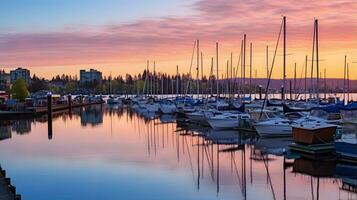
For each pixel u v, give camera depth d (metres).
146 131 53.34
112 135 49.16
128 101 152.75
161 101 96.56
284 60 54.16
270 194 21.41
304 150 31.67
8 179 19.97
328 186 22.97
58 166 29.11
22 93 124.44
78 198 20.78
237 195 21.27
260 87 85.19
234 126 50.03
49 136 48.69
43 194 21.56
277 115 45.44
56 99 130.00
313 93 80.25
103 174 26.33
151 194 21.48
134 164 29.69
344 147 28.83
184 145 39.41
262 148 36.62
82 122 70.06
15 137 47.97
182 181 24.36
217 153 34.38
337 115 40.47
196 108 67.62
